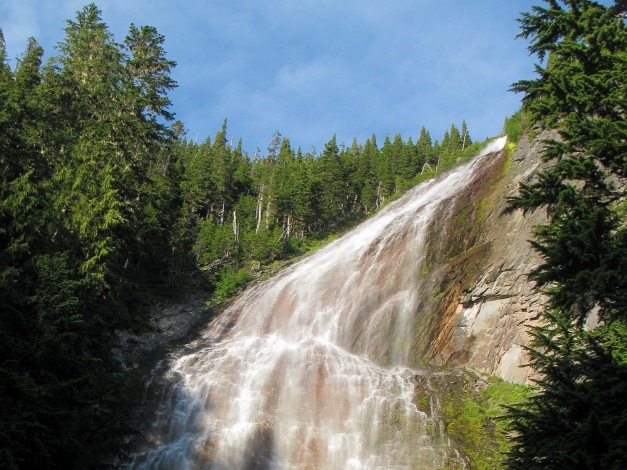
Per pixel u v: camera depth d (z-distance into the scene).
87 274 21.83
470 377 23.83
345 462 21.59
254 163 93.12
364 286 34.25
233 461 21.92
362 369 26.67
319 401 24.69
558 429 8.32
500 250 26.97
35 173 24.16
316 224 62.69
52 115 29.45
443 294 28.42
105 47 36.94
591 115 10.69
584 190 10.08
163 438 22.89
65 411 14.66
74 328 18.31
